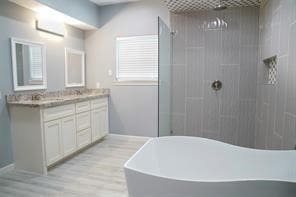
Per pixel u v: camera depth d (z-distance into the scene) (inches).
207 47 130.7
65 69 142.6
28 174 101.5
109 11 154.2
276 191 43.7
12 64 105.0
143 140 154.1
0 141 100.3
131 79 153.6
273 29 89.8
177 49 136.4
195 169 69.0
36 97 116.3
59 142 109.8
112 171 105.3
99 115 148.2
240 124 128.7
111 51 156.6
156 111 149.2
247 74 125.2
